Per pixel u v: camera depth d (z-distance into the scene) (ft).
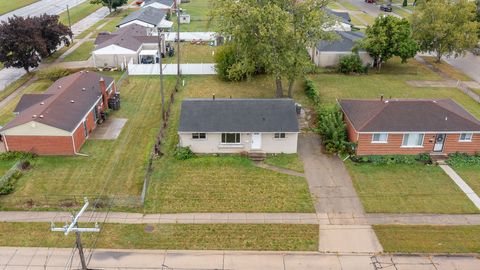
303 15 148.56
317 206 102.12
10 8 332.80
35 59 189.06
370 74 197.26
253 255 87.10
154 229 93.81
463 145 123.65
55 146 121.60
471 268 83.61
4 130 118.93
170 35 249.75
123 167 117.60
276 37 143.84
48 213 98.43
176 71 192.03
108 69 199.11
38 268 82.64
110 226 94.43
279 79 156.46
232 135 122.62
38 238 90.53
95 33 266.98
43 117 120.67
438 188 109.19
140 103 160.45
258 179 112.68
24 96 140.97
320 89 176.24
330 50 201.05
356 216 98.73
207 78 188.55
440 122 122.11
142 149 127.13
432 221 97.09
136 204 100.94
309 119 147.84
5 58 185.06
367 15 326.24
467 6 203.62
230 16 141.69
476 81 190.29
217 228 94.43
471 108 158.30
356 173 115.75
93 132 137.08
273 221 96.89
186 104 126.93
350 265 84.64
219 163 119.55
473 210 100.78
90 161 120.26
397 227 95.04
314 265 84.58
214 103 127.44
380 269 83.56
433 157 123.03
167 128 139.85
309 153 125.80
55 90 145.69
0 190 104.06
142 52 205.57
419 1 216.54
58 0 378.94
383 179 112.98
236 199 104.37
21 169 114.83
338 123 130.11
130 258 85.76
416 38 211.82
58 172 114.52
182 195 105.50
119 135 135.54
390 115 123.65
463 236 92.17
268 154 124.88
